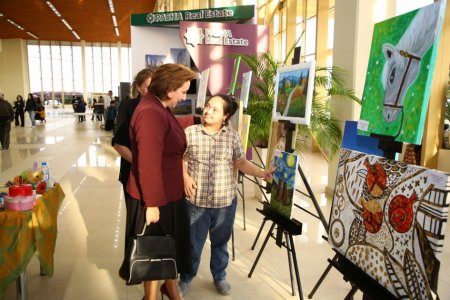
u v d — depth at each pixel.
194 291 2.63
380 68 1.55
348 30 4.83
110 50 30.56
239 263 3.08
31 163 7.47
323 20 8.19
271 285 2.72
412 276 1.21
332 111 5.00
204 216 2.42
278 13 10.47
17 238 2.11
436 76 4.82
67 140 11.34
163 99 2.03
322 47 8.26
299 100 2.18
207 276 2.86
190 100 7.98
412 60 1.33
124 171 2.72
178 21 7.54
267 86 4.93
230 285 2.63
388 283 1.34
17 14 19.25
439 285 2.66
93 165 7.29
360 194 1.54
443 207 1.10
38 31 24.81
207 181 2.38
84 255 3.23
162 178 2.04
